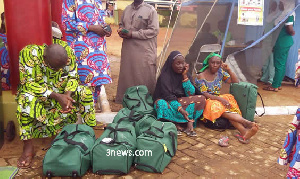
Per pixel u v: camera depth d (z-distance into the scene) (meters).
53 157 2.76
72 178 2.84
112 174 2.91
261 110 4.88
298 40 6.71
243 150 3.55
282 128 4.27
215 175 2.95
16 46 3.20
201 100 4.01
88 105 3.38
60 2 3.96
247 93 4.22
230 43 5.00
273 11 4.92
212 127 4.17
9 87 3.57
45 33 3.23
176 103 3.91
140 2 4.55
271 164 3.22
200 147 3.59
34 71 2.99
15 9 3.11
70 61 3.26
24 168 2.99
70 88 3.16
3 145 3.47
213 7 4.84
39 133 3.23
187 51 5.05
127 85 4.74
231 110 4.18
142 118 3.51
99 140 2.98
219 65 4.15
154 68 4.71
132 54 4.57
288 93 6.10
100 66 4.02
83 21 3.82
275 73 6.11
